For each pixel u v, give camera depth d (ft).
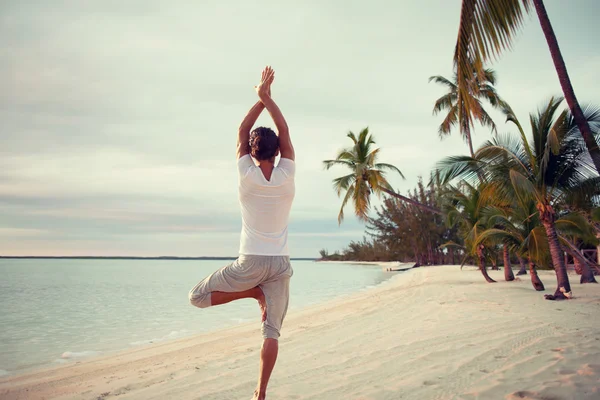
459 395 10.16
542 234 39.22
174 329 32.86
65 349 25.31
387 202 156.46
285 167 8.78
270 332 8.73
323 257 428.15
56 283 102.37
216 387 12.80
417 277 83.35
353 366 14.25
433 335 18.99
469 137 82.07
